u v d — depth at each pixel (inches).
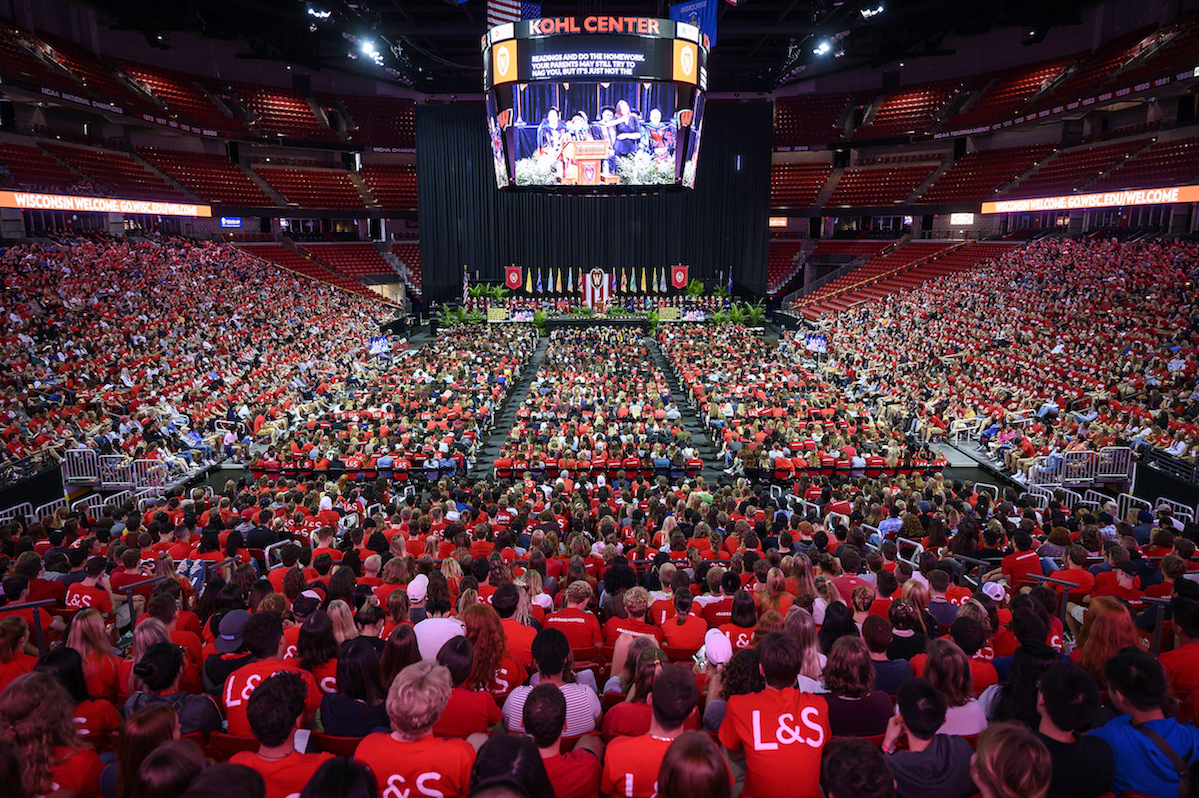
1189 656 214.1
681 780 122.6
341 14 1760.6
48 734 156.4
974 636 231.6
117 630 348.2
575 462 841.5
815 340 1407.5
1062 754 152.4
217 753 195.8
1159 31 1672.0
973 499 629.9
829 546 461.7
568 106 1365.7
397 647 204.2
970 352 1279.5
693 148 1427.2
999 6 1683.1
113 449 828.0
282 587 350.3
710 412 1074.1
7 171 1445.6
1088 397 953.5
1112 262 1449.3
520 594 282.2
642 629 286.7
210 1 1733.5
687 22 1451.8
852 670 180.5
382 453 854.5
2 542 430.6
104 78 1807.3
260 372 1233.4
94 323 1229.7
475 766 134.6
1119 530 440.1
